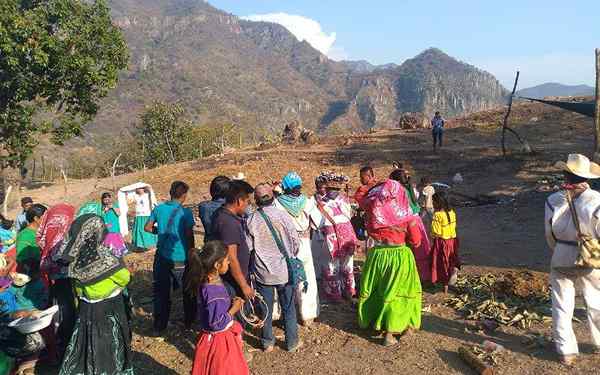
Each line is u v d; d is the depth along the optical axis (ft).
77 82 86.94
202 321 14.43
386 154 82.84
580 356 16.90
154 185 79.05
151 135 170.30
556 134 87.86
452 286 24.40
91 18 87.97
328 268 22.07
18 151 85.40
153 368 17.57
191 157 168.45
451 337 18.99
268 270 17.71
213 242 14.37
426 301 22.85
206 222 19.38
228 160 90.22
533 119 102.32
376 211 18.72
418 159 77.97
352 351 18.21
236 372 14.15
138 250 37.55
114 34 89.61
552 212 16.63
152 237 37.47
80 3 86.22
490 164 69.56
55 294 17.37
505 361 16.90
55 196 86.07
